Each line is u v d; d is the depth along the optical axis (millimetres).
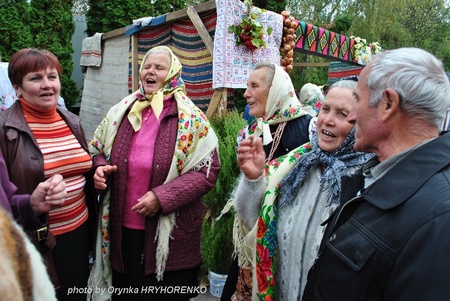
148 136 2021
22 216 1476
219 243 2855
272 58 4109
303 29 5082
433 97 873
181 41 4301
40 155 1737
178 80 2139
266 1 8094
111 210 2029
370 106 953
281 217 1527
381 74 921
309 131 2104
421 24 19234
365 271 872
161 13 7523
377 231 875
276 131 2191
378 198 907
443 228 759
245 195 1578
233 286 2084
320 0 14828
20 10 6035
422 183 838
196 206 2084
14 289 591
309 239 1377
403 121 923
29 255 697
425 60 900
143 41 4914
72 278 1893
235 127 3029
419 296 752
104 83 5848
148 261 1957
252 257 1665
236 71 3646
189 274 2117
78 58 7754
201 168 2029
